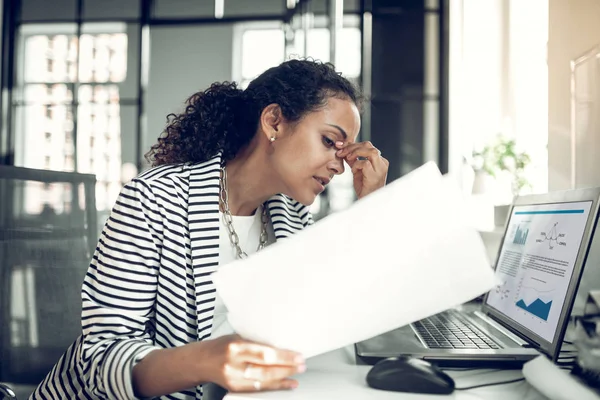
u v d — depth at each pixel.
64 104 5.29
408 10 4.07
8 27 5.16
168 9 5.04
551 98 1.34
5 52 5.14
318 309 0.53
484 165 2.04
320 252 0.53
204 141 0.93
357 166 1.08
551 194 0.89
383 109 4.09
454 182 0.55
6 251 0.94
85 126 5.28
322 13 4.16
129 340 0.69
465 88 3.14
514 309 0.91
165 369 0.59
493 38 2.58
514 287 0.94
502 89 2.48
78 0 5.25
